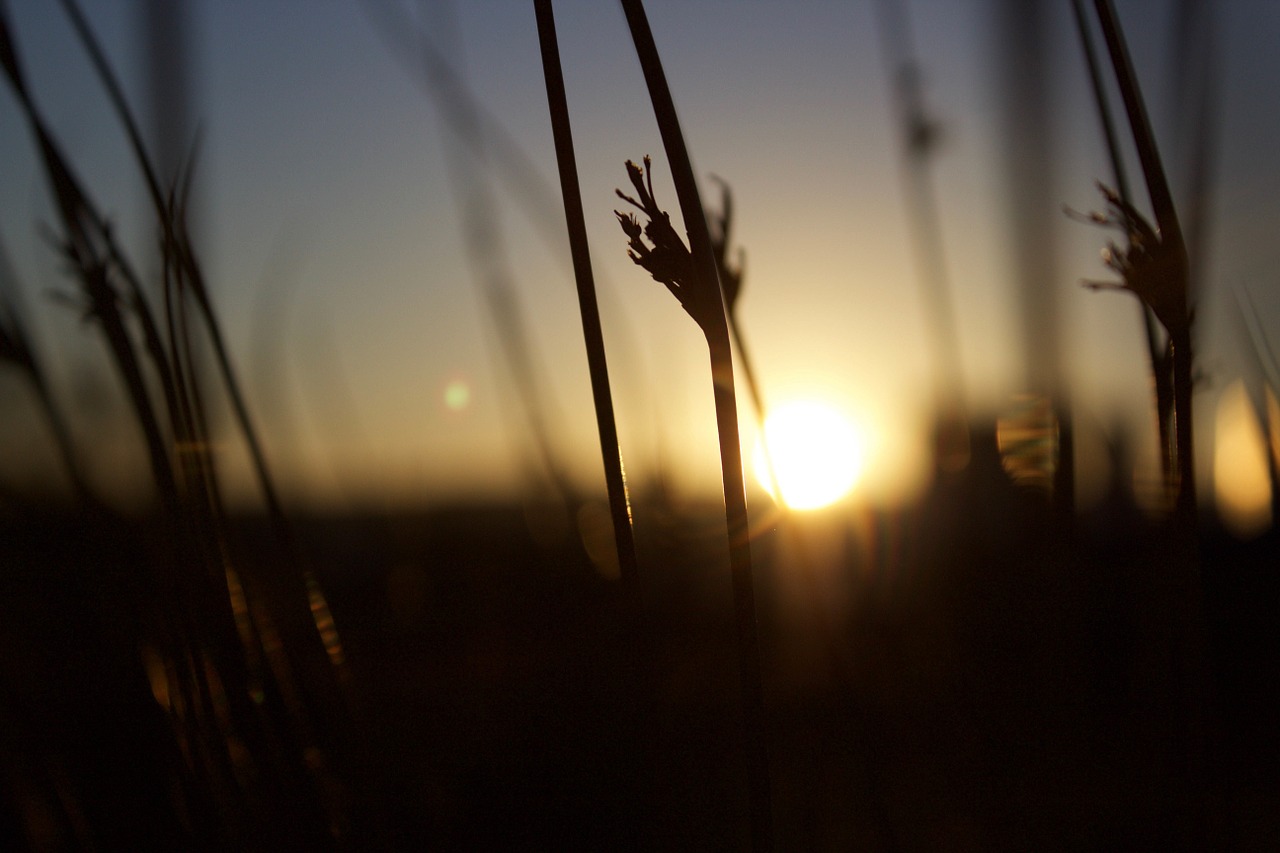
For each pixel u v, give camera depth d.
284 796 0.28
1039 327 0.25
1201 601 0.26
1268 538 0.32
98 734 0.29
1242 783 0.30
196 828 0.28
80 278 0.26
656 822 0.28
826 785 0.32
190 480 0.27
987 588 0.29
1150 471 0.28
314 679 0.29
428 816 0.31
